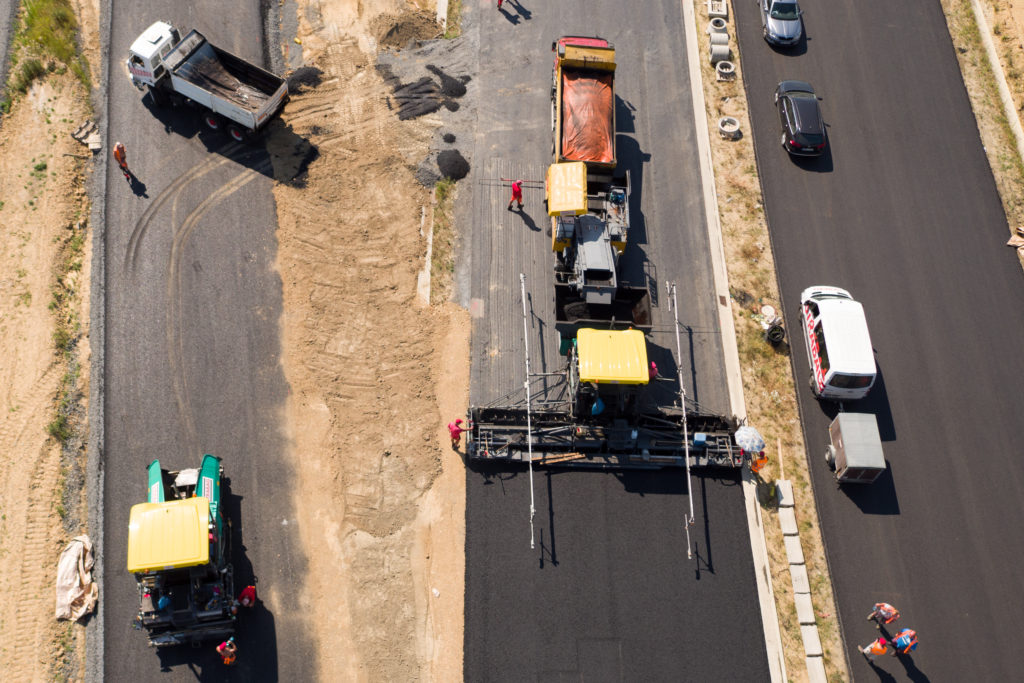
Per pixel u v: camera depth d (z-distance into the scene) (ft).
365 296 92.43
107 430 82.07
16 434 81.10
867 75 114.32
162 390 84.58
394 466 83.61
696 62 112.68
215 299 89.97
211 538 71.87
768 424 88.94
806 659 77.05
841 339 86.89
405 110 105.40
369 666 74.54
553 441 84.33
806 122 104.37
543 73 110.42
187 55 97.40
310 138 101.96
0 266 89.35
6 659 71.82
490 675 74.74
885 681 76.69
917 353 93.71
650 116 107.96
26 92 100.73
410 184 100.22
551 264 96.63
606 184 95.81
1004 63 117.29
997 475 87.04
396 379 88.07
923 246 100.99
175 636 71.56
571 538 81.15
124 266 90.68
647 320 85.71
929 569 81.97
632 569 80.07
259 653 73.97
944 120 111.24
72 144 97.86
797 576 80.59
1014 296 98.37
